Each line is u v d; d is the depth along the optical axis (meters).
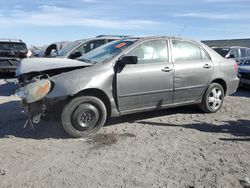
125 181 4.34
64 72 6.26
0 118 7.38
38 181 4.32
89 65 6.27
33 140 5.89
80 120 5.99
